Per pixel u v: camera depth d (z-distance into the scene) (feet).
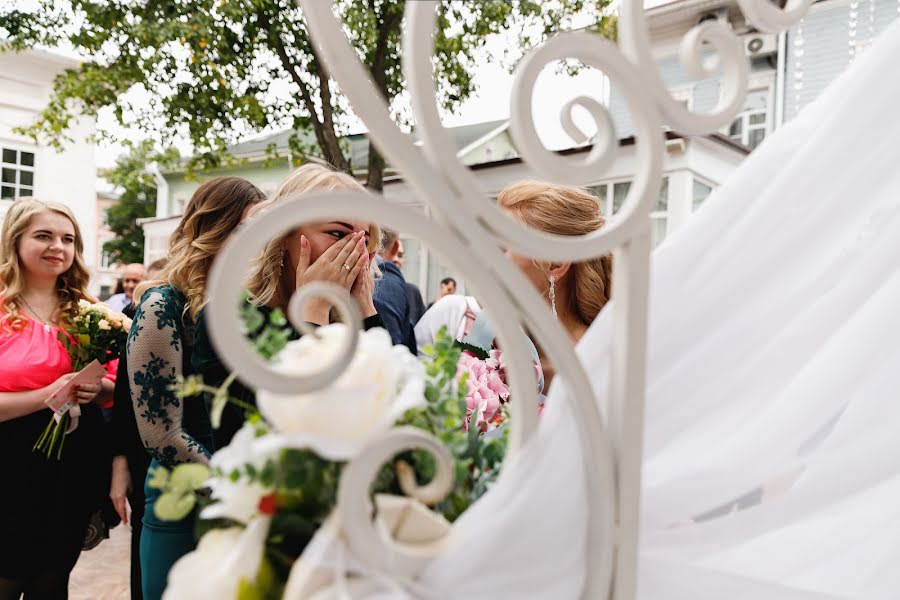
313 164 5.60
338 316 5.47
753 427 3.03
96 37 33.71
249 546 2.22
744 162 3.09
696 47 2.43
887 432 3.24
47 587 8.02
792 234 3.02
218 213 6.36
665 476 2.88
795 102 19.90
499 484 2.28
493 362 5.05
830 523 3.25
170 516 2.36
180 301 6.20
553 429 2.37
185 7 32.09
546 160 2.17
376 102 2.03
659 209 26.40
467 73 35.58
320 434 2.08
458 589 2.16
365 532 2.05
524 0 33.88
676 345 2.93
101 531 9.27
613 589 2.41
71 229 8.65
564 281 6.22
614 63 2.26
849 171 3.06
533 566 2.25
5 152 43.45
